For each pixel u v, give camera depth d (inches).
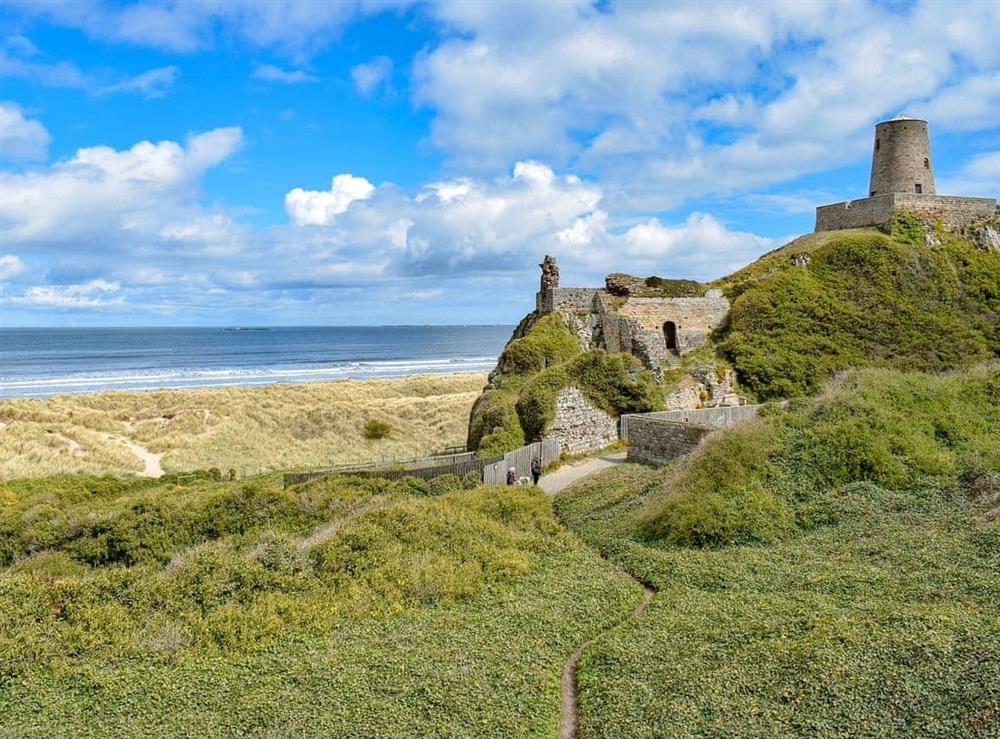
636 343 1736.0
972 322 1850.4
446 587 680.4
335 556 724.7
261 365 6501.0
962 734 352.8
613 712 439.5
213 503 917.8
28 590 614.2
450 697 468.8
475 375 4141.2
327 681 499.8
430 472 1199.6
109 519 847.1
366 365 6510.8
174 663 545.0
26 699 493.0
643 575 719.1
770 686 432.8
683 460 1000.2
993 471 773.9
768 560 687.1
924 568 592.4
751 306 1875.0
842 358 1771.7
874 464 837.8
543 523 911.7
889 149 2140.7
